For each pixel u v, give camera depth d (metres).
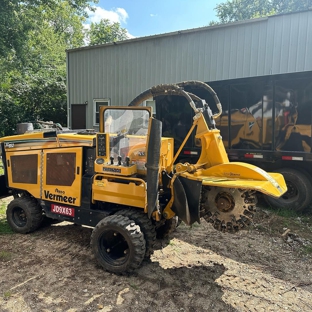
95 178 3.50
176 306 2.79
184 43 9.88
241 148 5.86
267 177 2.88
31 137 4.07
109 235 3.38
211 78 9.55
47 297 2.90
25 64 12.75
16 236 4.29
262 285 3.14
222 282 3.18
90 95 12.12
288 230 4.55
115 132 3.51
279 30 8.36
